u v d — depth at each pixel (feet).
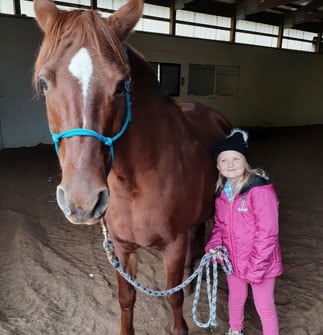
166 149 4.35
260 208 4.52
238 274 4.82
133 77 3.85
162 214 4.35
